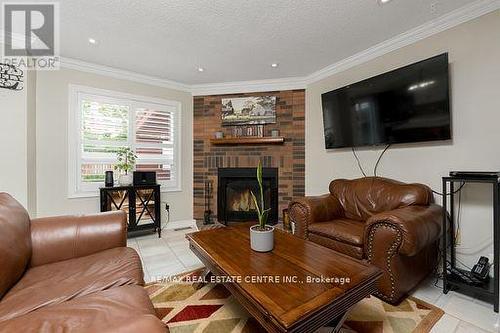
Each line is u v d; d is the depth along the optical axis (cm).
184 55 284
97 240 155
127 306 92
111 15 207
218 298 171
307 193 355
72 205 299
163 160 368
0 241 107
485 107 194
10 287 111
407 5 196
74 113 300
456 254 207
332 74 320
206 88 385
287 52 278
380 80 248
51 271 126
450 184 204
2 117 237
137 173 320
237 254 150
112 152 328
